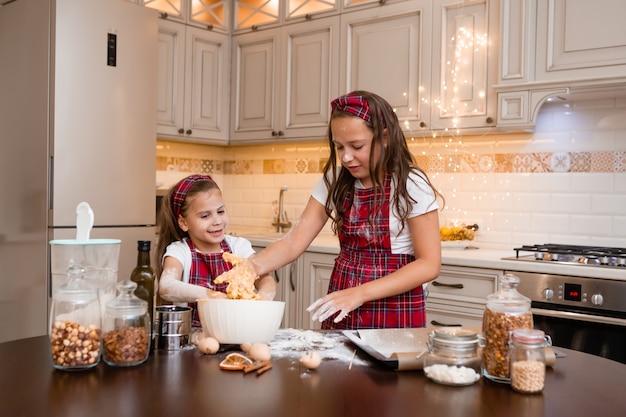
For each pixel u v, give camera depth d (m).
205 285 1.83
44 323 2.99
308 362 1.14
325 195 1.88
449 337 1.11
